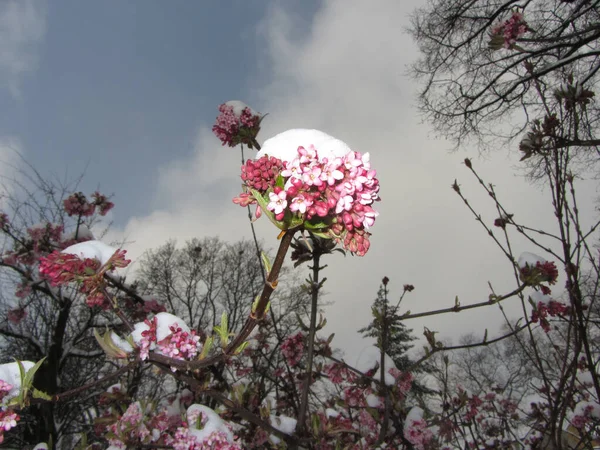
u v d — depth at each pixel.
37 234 8.70
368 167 1.20
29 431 9.75
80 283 1.69
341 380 4.25
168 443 3.17
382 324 3.79
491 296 3.12
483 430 5.87
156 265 22.97
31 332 11.58
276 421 3.28
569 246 2.25
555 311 2.96
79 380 11.94
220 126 4.06
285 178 1.20
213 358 1.44
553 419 2.28
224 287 22.69
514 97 11.91
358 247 1.19
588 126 7.83
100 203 9.54
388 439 4.13
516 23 5.03
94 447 3.71
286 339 4.22
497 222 3.56
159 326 1.82
